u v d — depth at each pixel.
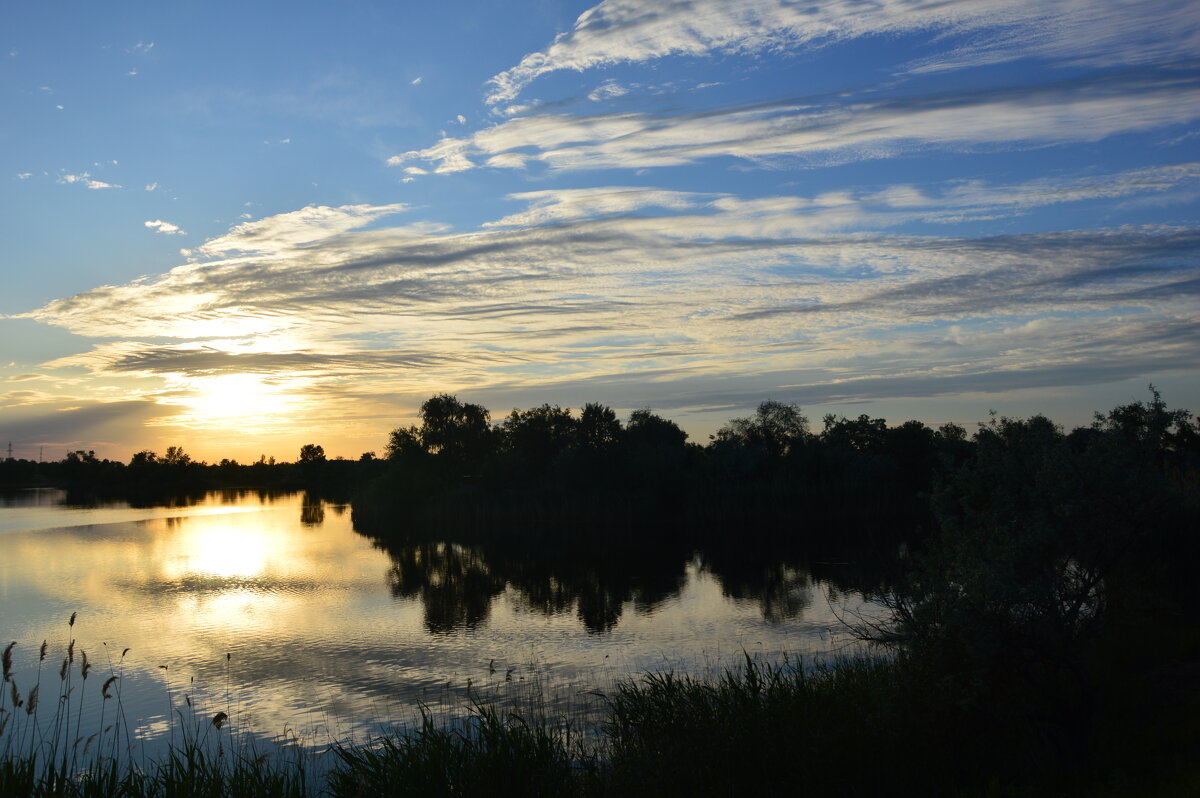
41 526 70.44
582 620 29.03
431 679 20.78
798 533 59.41
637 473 70.88
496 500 73.88
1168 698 10.52
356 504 87.12
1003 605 9.11
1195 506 16.70
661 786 9.70
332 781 12.03
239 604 32.84
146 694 19.45
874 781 9.24
